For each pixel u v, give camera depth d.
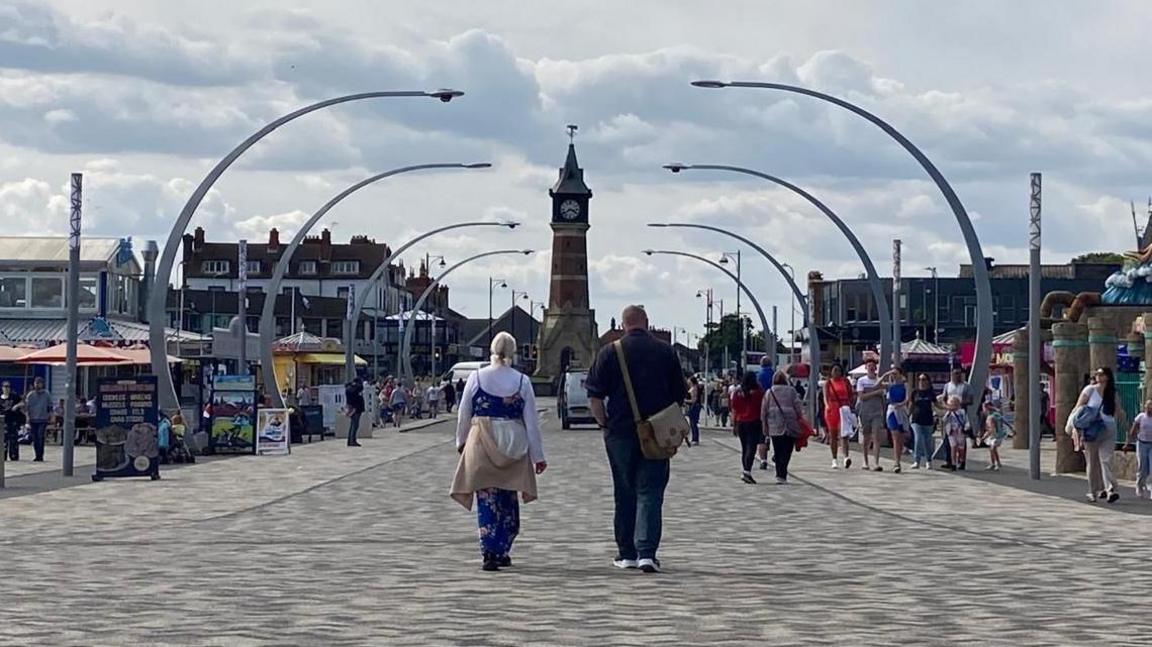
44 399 40.97
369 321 158.12
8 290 73.19
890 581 14.99
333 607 13.07
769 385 40.97
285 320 144.12
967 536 19.86
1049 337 55.38
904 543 18.94
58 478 33.09
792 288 65.25
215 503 25.75
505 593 13.99
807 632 11.73
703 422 85.00
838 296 139.38
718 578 15.18
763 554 17.58
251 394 44.31
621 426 15.42
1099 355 33.81
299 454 45.38
